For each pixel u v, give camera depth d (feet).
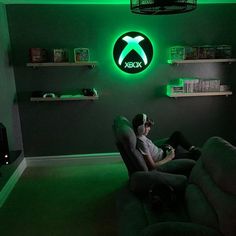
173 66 12.57
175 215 6.03
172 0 6.18
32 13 11.58
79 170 12.28
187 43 12.42
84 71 12.27
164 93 12.82
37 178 11.46
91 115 12.76
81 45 12.01
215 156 5.65
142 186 6.90
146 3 6.36
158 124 13.11
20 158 12.17
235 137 13.55
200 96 13.00
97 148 13.12
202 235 4.51
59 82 12.29
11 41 11.73
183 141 10.57
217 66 12.75
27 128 12.62
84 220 8.29
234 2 12.12
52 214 8.63
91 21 11.83
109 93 12.61
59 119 12.67
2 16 10.91
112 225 8.01
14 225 8.08
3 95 10.45
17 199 9.64
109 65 12.30
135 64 12.35
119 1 11.49
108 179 11.23
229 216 4.53
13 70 11.98
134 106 12.84
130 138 8.10
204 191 5.75
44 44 11.88
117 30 11.99
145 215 5.98
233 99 13.15
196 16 12.19
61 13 11.69
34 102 12.38
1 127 8.82
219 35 12.46
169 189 6.46
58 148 12.95
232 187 4.75
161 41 12.27
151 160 8.95
